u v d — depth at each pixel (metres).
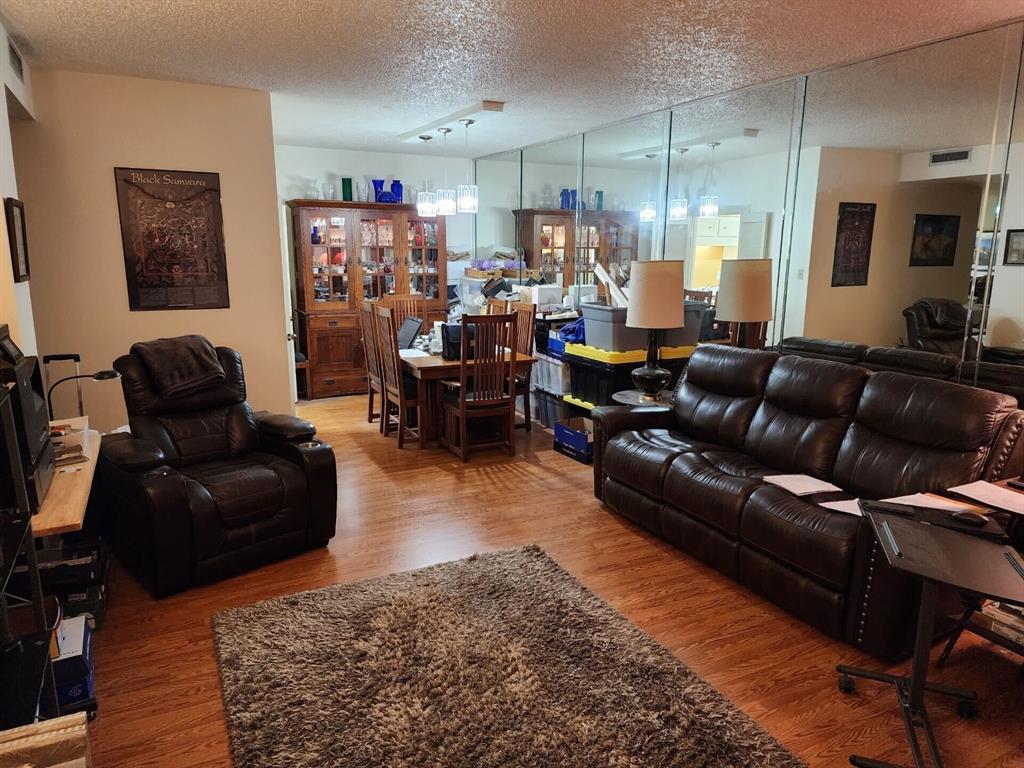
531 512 3.71
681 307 3.98
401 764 1.84
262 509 2.96
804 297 4.07
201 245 4.34
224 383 3.50
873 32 3.05
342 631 2.49
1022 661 2.38
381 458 4.67
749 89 4.18
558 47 3.31
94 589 2.50
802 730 2.02
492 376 4.57
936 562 1.72
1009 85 2.99
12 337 2.84
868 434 2.93
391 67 3.69
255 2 2.68
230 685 2.18
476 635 2.46
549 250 6.38
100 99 3.93
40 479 2.00
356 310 6.48
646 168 5.16
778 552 2.60
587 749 1.90
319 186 6.66
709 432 3.64
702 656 2.39
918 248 3.46
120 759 1.89
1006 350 3.14
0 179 2.76
